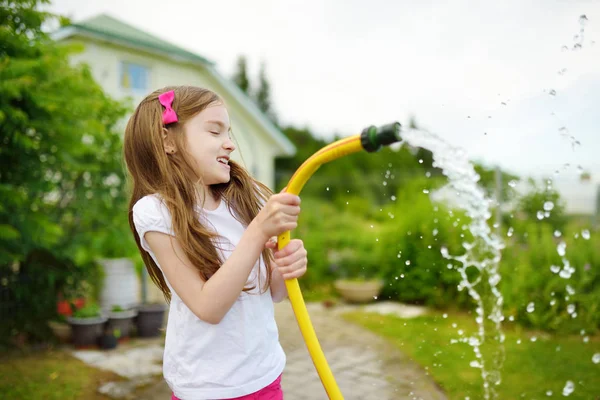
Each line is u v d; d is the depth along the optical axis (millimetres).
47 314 4121
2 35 3467
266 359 1168
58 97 3600
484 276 4336
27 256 4141
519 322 4047
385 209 7609
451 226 5082
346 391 2973
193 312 1045
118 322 4113
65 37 8242
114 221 4516
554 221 5133
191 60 9984
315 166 1020
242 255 1018
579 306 3967
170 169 1170
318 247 6496
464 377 3062
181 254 1086
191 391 1110
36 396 2986
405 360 3486
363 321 4719
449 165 1621
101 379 3311
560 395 2768
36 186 3795
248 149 12031
